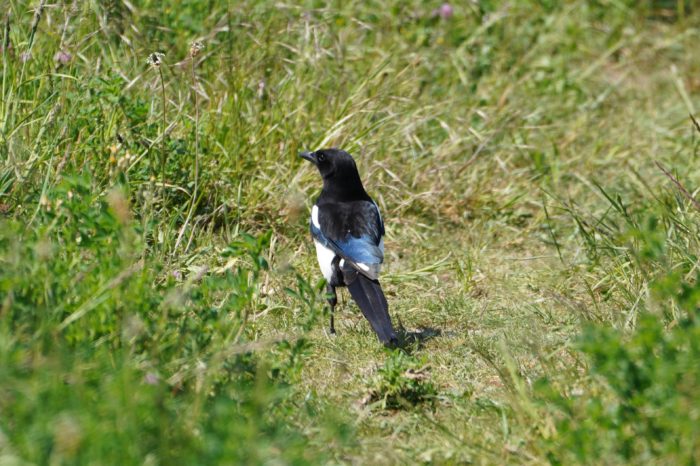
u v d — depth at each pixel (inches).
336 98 566.3
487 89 689.6
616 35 814.5
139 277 304.2
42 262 283.3
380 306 387.5
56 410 238.8
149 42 557.3
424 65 671.1
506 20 774.5
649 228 355.9
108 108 465.7
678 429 256.7
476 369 366.6
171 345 291.7
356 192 435.5
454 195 557.9
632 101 738.2
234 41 576.1
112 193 301.4
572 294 452.1
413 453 292.8
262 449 235.9
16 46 468.1
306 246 489.1
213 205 489.7
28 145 419.5
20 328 265.1
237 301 303.3
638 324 367.2
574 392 311.6
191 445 240.2
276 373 301.1
